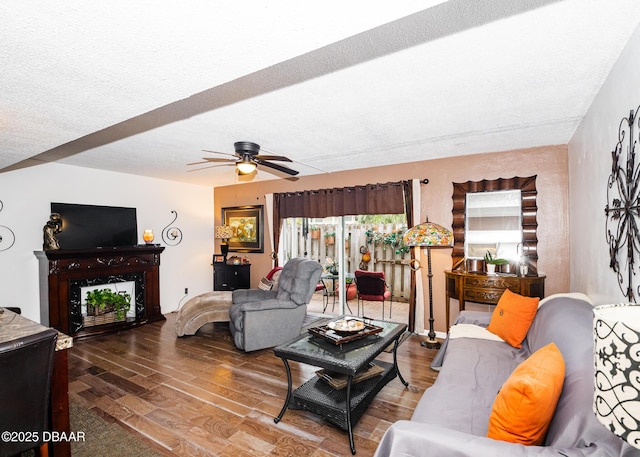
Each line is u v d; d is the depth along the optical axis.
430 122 2.86
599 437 1.07
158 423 2.30
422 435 1.20
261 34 1.14
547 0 1.36
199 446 2.06
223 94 2.28
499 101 2.42
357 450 2.01
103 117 1.95
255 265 5.99
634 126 1.57
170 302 5.70
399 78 2.06
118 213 4.92
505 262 3.58
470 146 3.64
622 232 1.77
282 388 2.82
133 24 1.07
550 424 1.33
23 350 1.31
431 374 3.05
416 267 4.27
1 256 3.91
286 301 3.85
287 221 5.99
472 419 1.60
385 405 2.51
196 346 3.90
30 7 0.97
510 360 2.30
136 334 4.39
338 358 2.18
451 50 1.74
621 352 0.76
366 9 1.01
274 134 3.18
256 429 2.23
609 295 2.07
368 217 6.15
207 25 1.08
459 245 4.07
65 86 1.54
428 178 4.28
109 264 4.52
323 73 1.98
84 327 4.29
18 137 2.32
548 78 2.06
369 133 3.17
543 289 3.38
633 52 1.58
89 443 2.09
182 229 5.92
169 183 5.71
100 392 2.75
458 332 2.86
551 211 3.60
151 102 1.75
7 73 1.41
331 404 2.19
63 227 4.34
